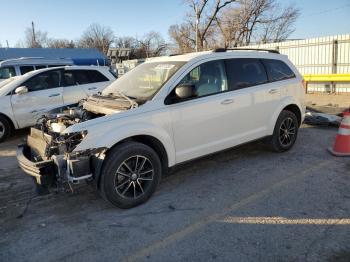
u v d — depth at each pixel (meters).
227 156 6.25
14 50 28.81
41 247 3.63
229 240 3.56
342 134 5.98
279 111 6.00
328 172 5.23
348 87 16.25
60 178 4.10
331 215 3.94
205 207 4.33
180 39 49.09
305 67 18.92
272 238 3.54
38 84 8.84
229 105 5.22
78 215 4.30
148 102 4.51
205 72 5.08
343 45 16.98
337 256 3.19
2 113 8.30
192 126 4.85
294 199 4.39
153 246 3.53
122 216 4.21
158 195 4.75
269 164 5.74
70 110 5.11
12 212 4.49
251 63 5.72
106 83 9.77
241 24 43.91
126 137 4.26
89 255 3.44
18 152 4.79
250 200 4.44
